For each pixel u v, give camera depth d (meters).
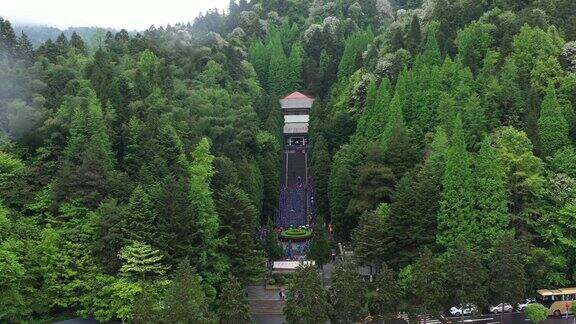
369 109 126.00
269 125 150.38
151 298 70.19
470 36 125.69
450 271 76.56
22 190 84.12
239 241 88.75
